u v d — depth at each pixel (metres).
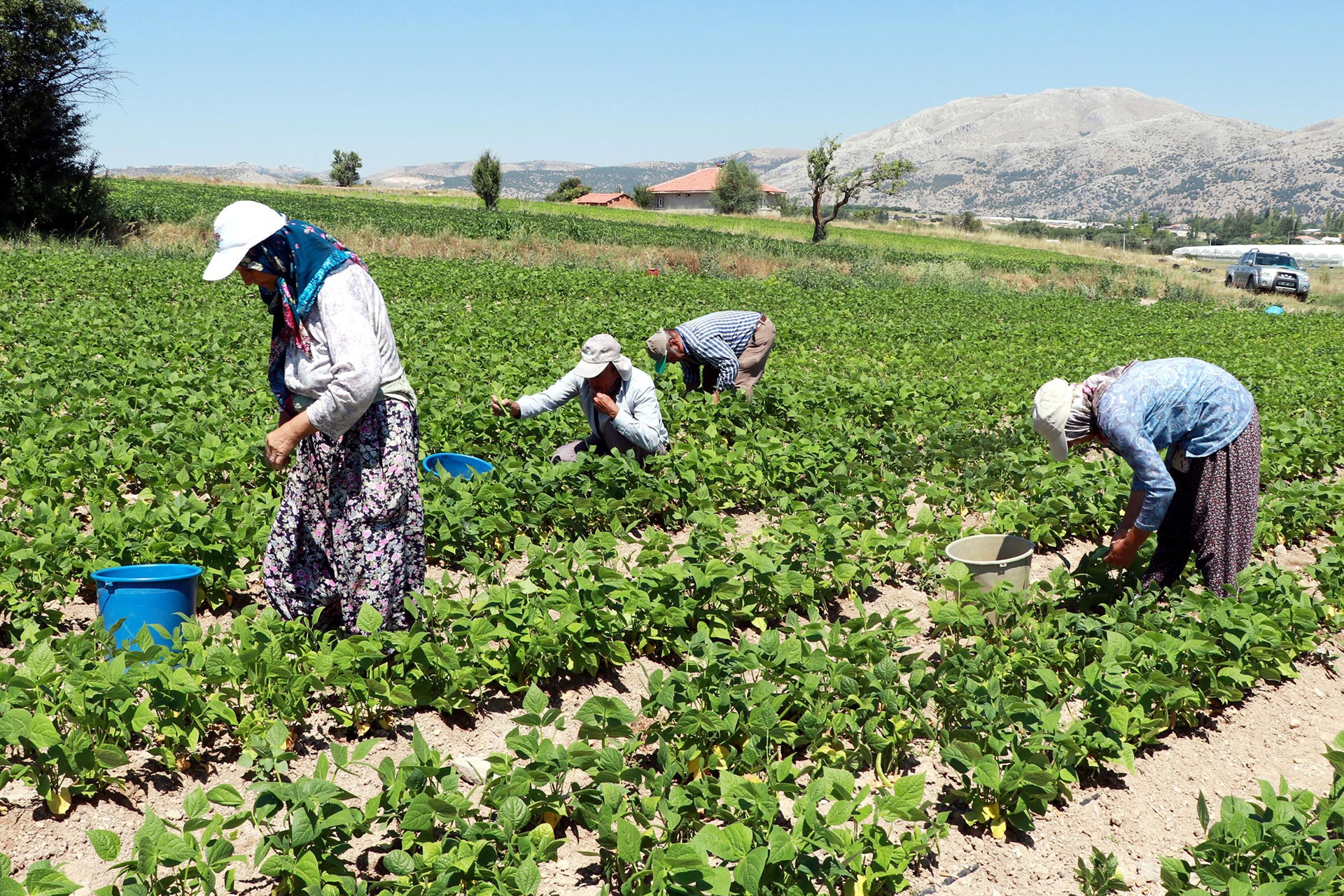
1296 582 5.25
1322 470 8.95
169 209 39.22
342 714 3.78
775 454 7.09
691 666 3.80
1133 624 4.49
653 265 31.72
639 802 3.10
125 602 4.04
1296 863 3.08
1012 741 3.65
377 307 3.80
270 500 5.35
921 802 3.22
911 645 4.97
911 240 62.53
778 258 36.97
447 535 5.29
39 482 5.71
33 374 8.35
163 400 7.72
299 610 4.14
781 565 5.12
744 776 3.64
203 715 3.49
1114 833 3.65
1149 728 4.05
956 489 7.36
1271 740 4.41
